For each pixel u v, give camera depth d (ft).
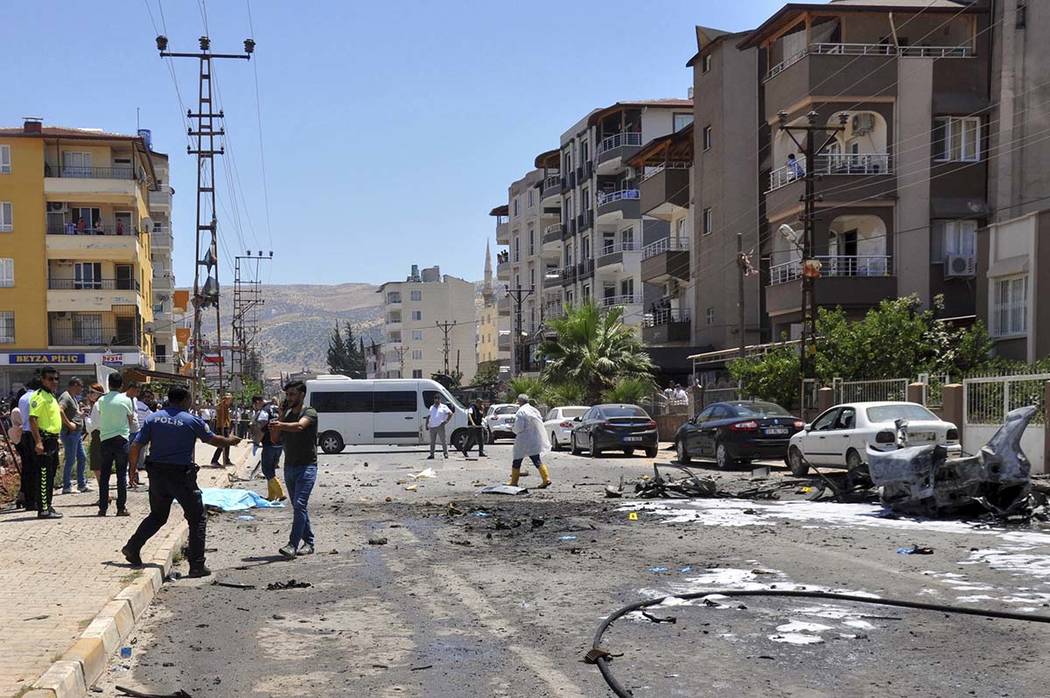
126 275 188.65
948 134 112.57
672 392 135.95
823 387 89.15
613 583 29.66
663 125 212.43
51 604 25.00
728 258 146.10
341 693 19.13
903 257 111.55
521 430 62.85
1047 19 108.06
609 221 219.82
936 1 116.67
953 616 24.23
